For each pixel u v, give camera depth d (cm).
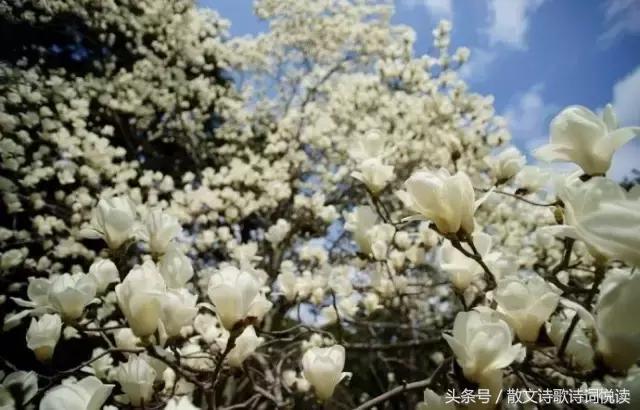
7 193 539
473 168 570
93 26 776
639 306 87
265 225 809
